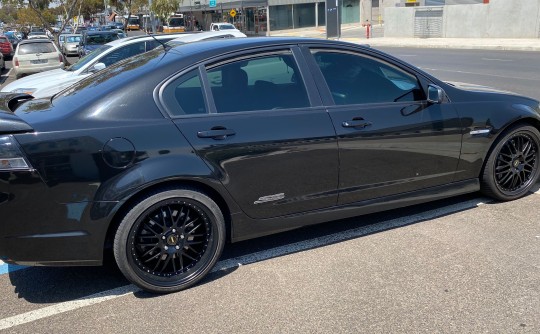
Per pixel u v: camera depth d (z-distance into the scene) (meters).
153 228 3.27
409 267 3.57
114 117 3.17
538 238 3.93
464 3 30.75
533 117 4.51
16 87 8.62
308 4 46.06
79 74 8.94
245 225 3.56
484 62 17.41
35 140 2.97
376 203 3.98
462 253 3.74
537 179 4.84
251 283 3.46
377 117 3.85
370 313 3.05
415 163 4.06
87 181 3.04
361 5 50.88
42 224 3.03
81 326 3.04
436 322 2.94
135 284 3.28
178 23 49.12
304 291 3.33
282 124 3.54
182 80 3.39
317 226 4.36
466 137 4.23
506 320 2.93
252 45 3.65
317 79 3.76
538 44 22.02
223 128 3.37
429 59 19.41
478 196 4.87
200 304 3.23
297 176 3.62
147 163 3.14
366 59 3.99
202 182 3.29
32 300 3.37
